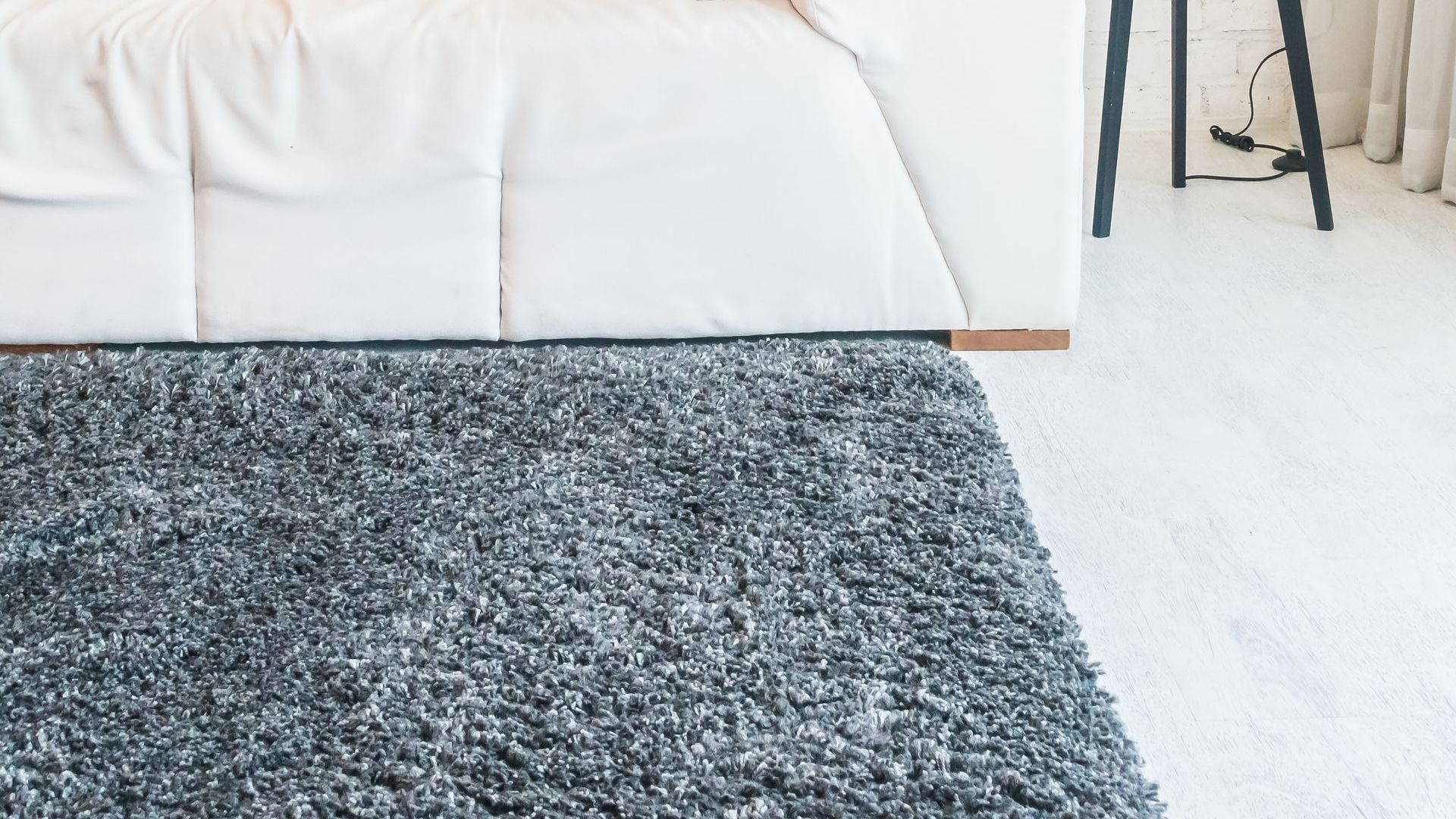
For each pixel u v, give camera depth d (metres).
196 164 1.89
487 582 1.38
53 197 1.87
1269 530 1.51
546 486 1.56
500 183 1.89
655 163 1.87
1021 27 1.81
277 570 1.41
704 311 1.95
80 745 1.16
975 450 1.63
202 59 1.83
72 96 1.84
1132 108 3.13
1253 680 1.27
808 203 1.89
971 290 1.95
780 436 1.66
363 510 1.52
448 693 1.21
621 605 1.34
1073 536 1.51
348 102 1.84
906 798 1.08
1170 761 1.17
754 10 1.83
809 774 1.10
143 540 1.46
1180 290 2.19
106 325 1.95
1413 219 2.48
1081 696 1.21
